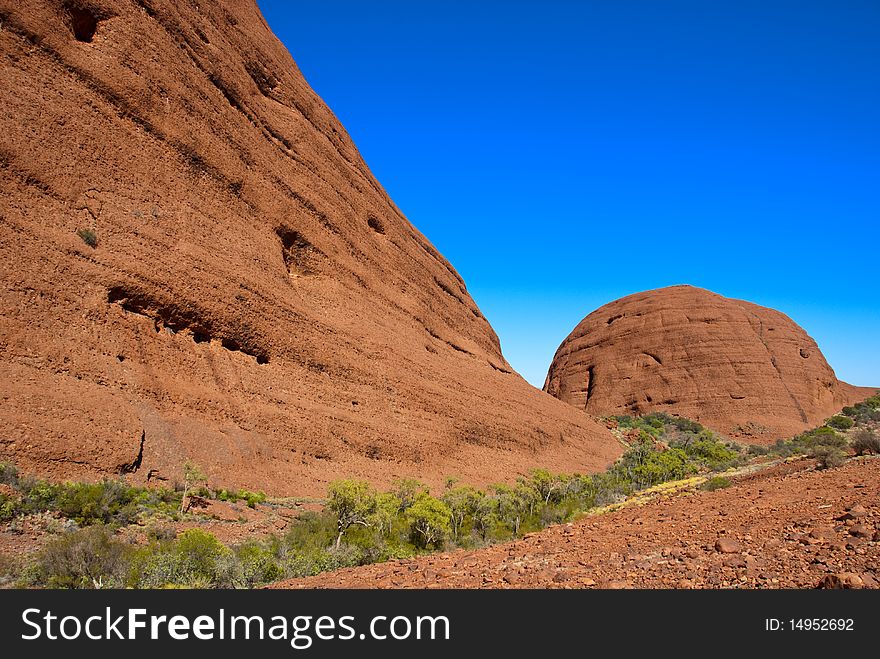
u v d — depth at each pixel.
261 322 30.27
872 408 93.50
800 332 101.31
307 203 40.81
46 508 15.18
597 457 57.59
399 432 34.97
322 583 8.09
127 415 20.70
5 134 22.47
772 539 7.28
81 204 24.38
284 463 26.33
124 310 24.02
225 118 35.41
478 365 54.91
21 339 19.45
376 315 42.84
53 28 26.11
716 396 87.25
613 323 104.00
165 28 32.81
